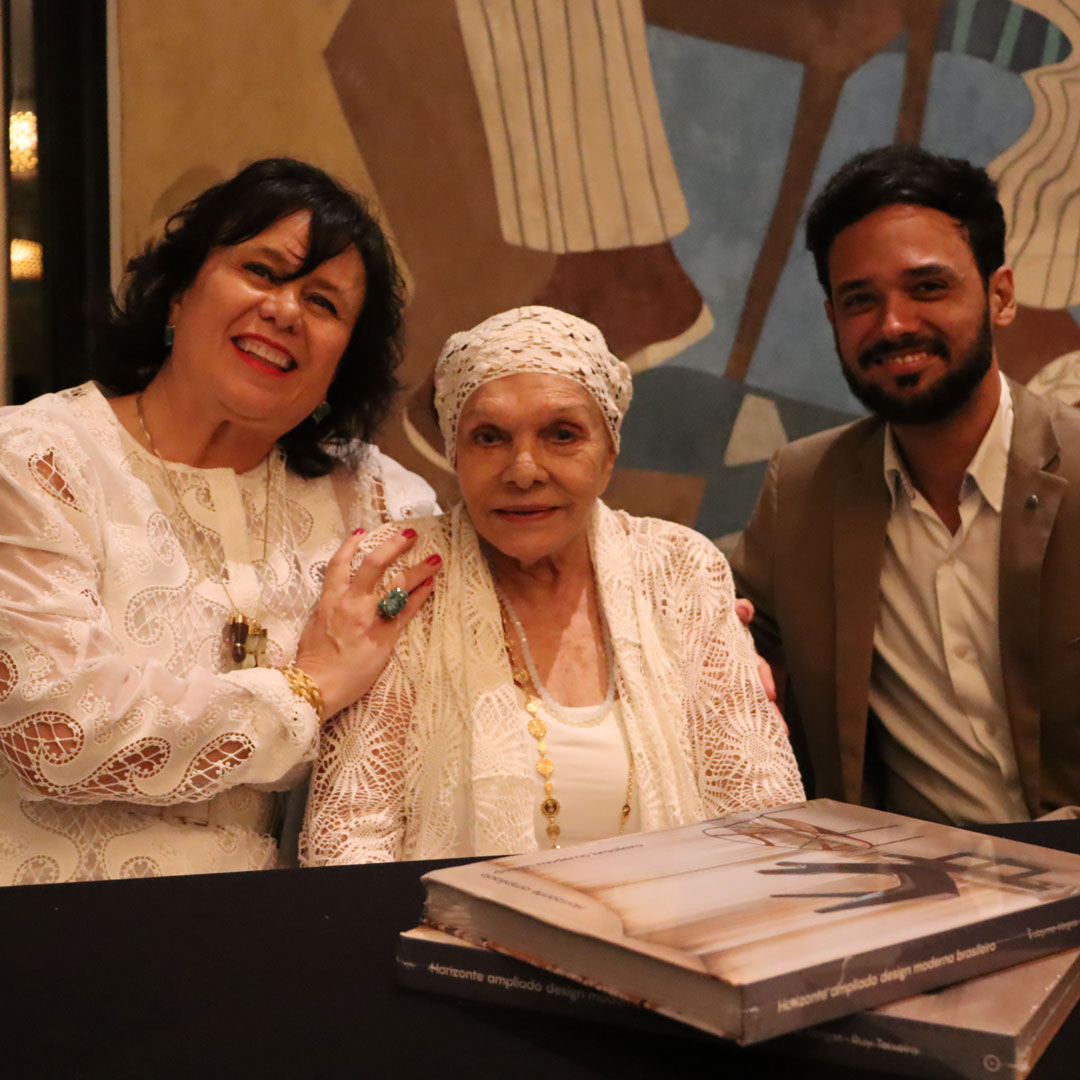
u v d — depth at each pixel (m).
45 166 2.62
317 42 2.81
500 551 1.78
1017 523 2.24
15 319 2.62
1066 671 2.21
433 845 1.63
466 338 1.71
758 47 3.04
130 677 1.57
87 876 1.63
